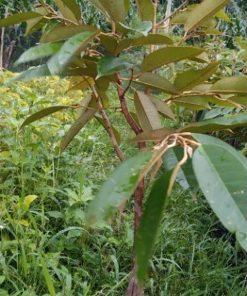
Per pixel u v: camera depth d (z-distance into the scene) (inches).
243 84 43.8
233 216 22.0
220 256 87.1
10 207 77.6
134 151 118.6
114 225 86.3
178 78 44.2
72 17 46.4
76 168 99.0
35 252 69.3
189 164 31.3
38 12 46.9
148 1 47.0
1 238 72.0
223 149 23.8
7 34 274.1
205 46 122.3
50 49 35.8
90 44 43.2
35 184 85.9
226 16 55.6
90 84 47.8
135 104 47.1
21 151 91.6
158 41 40.3
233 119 31.0
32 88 145.3
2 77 139.4
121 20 39.1
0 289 61.1
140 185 46.6
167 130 33.2
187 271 82.5
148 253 20.4
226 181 22.8
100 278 71.5
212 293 77.6
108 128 51.6
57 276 70.2
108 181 23.3
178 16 51.3
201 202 100.7
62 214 78.4
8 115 100.3
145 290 73.8
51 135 99.3
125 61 39.1
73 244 76.0
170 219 93.3
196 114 101.1
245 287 79.9
